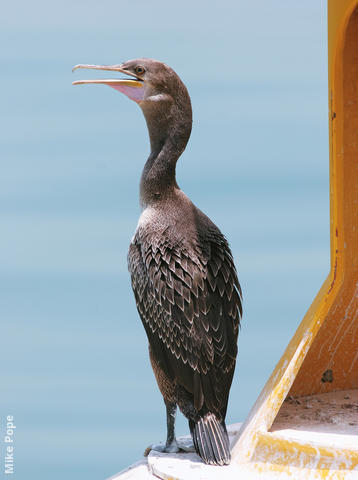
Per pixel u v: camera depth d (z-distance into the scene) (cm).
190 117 1023
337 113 961
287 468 881
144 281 983
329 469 855
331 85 965
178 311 957
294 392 1076
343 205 988
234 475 898
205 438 941
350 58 960
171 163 1012
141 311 995
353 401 1052
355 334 1064
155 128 1021
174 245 973
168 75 1013
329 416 983
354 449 851
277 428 940
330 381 1097
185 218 1000
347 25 935
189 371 953
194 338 952
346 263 1001
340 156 960
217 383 959
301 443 883
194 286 962
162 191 1007
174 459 964
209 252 987
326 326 1041
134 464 1008
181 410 970
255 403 1006
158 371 988
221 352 963
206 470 914
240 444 945
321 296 974
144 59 1028
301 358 944
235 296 1009
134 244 1012
